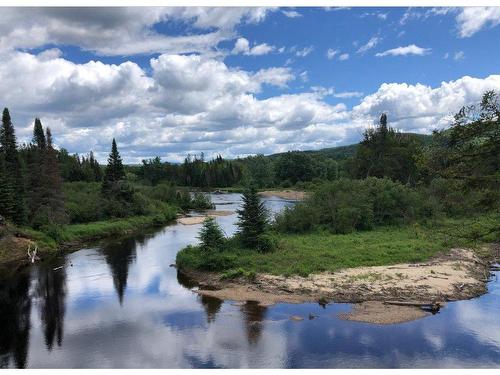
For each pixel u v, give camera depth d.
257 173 174.12
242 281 32.75
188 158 170.12
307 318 25.62
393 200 54.84
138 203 80.12
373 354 20.81
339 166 157.88
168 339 23.27
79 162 128.25
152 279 35.81
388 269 34.00
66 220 61.31
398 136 92.19
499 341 22.00
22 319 26.92
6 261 44.00
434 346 21.52
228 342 22.62
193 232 64.62
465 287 30.06
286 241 43.91
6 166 62.66
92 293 32.25
